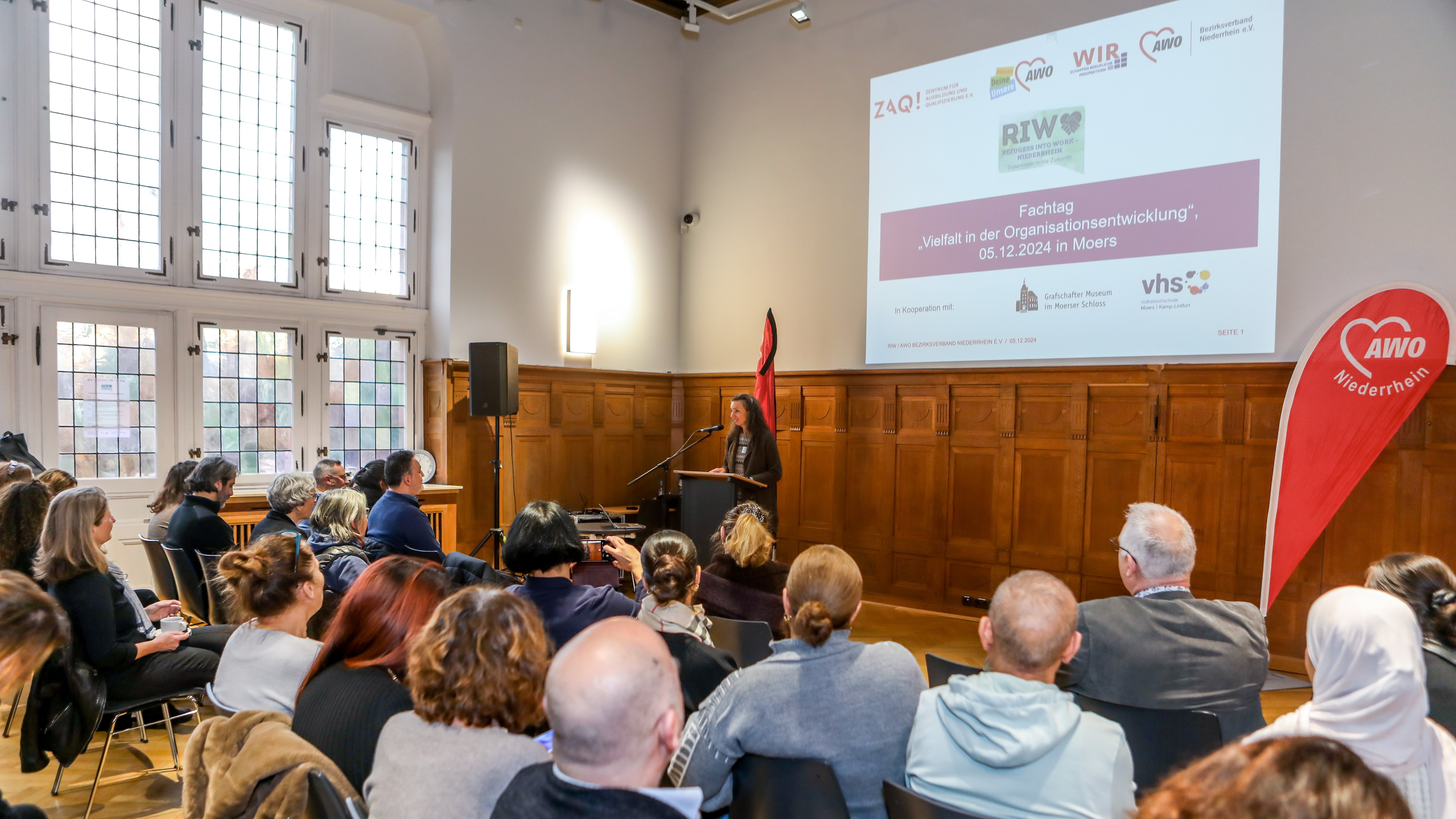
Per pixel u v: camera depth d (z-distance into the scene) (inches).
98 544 100.7
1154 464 190.5
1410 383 155.5
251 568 71.8
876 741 58.1
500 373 217.6
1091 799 48.6
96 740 125.6
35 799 105.0
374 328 231.5
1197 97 183.2
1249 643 72.4
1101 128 196.7
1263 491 176.9
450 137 235.0
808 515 253.6
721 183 283.6
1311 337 172.1
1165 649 71.6
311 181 220.8
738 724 58.2
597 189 269.6
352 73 226.4
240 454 208.2
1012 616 54.1
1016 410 211.8
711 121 287.0
